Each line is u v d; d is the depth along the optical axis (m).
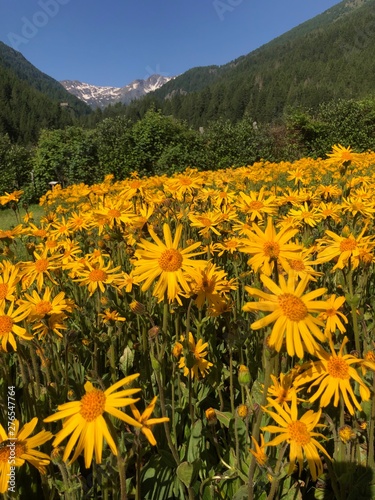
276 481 1.64
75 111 158.00
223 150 24.02
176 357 2.42
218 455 2.38
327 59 189.75
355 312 2.25
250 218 3.90
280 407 1.63
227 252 4.03
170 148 21.95
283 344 1.62
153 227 3.56
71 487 1.71
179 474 1.80
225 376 2.89
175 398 2.84
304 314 1.53
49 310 2.40
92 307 3.45
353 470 1.96
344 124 26.16
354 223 4.02
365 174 9.66
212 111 121.56
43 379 2.63
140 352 2.96
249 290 1.58
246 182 9.59
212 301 2.43
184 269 2.19
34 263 3.21
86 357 3.26
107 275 3.23
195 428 2.30
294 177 7.27
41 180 20.81
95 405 1.36
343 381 1.64
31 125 112.62
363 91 105.56
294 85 130.50
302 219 4.02
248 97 120.75
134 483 2.20
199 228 4.46
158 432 2.36
